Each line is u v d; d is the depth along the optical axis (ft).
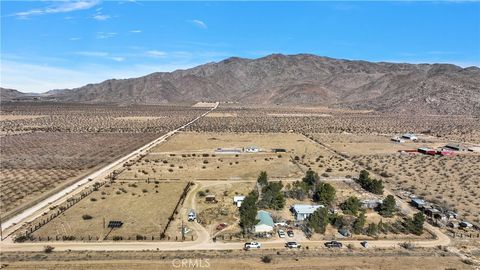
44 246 233.35
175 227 264.72
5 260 214.07
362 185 359.66
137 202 314.96
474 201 325.62
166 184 368.07
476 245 243.60
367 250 232.94
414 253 229.45
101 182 372.17
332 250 232.12
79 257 217.97
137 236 246.06
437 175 408.26
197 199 324.60
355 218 280.72
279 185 318.86
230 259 216.74
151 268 205.05
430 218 286.46
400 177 401.08
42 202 314.55
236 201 310.65
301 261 215.51
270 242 242.58
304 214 281.13
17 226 264.31
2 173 405.18
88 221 273.13
